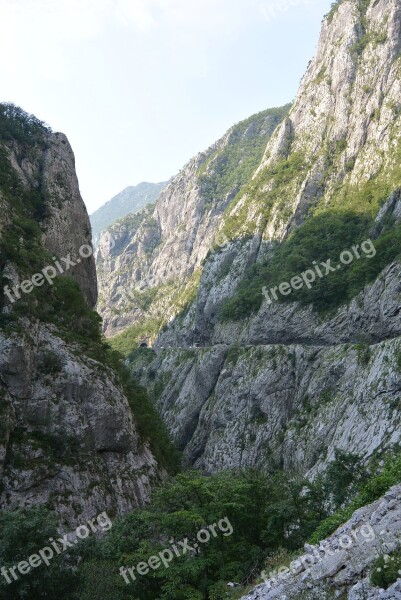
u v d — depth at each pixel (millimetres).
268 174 171875
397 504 15773
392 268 91188
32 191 76125
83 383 53562
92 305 87562
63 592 22891
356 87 156625
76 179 87188
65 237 78125
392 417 67000
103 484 49469
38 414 50219
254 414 102000
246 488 30875
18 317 52719
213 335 137625
